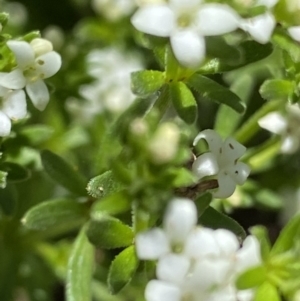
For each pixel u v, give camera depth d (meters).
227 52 0.10
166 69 0.11
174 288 0.10
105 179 0.10
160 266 0.10
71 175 0.11
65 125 0.13
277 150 0.12
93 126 0.13
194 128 0.12
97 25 0.14
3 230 0.12
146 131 0.10
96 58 0.14
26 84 0.11
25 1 0.14
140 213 0.10
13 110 0.11
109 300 0.13
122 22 0.14
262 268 0.10
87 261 0.11
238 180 0.10
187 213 0.10
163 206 0.10
